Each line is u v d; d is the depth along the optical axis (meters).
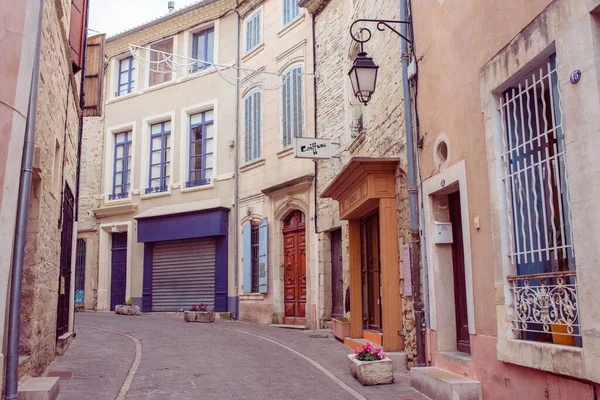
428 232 7.36
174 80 20.02
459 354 6.71
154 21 20.28
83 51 11.57
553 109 4.88
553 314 4.83
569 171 4.45
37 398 5.58
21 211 5.51
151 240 19.19
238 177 17.70
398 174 8.58
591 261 4.19
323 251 13.66
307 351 10.07
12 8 5.39
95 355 9.52
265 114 16.72
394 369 8.11
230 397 6.61
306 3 14.64
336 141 12.99
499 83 5.52
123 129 21.22
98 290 20.64
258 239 16.41
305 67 15.06
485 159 5.87
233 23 18.83
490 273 5.76
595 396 4.20
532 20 4.98
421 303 7.55
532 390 4.98
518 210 5.43
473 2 6.16
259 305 15.93
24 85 5.48
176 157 19.53
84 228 21.41
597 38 4.22
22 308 6.61
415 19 7.90
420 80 7.71
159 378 7.65
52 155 7.64
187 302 18.45
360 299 10.94
